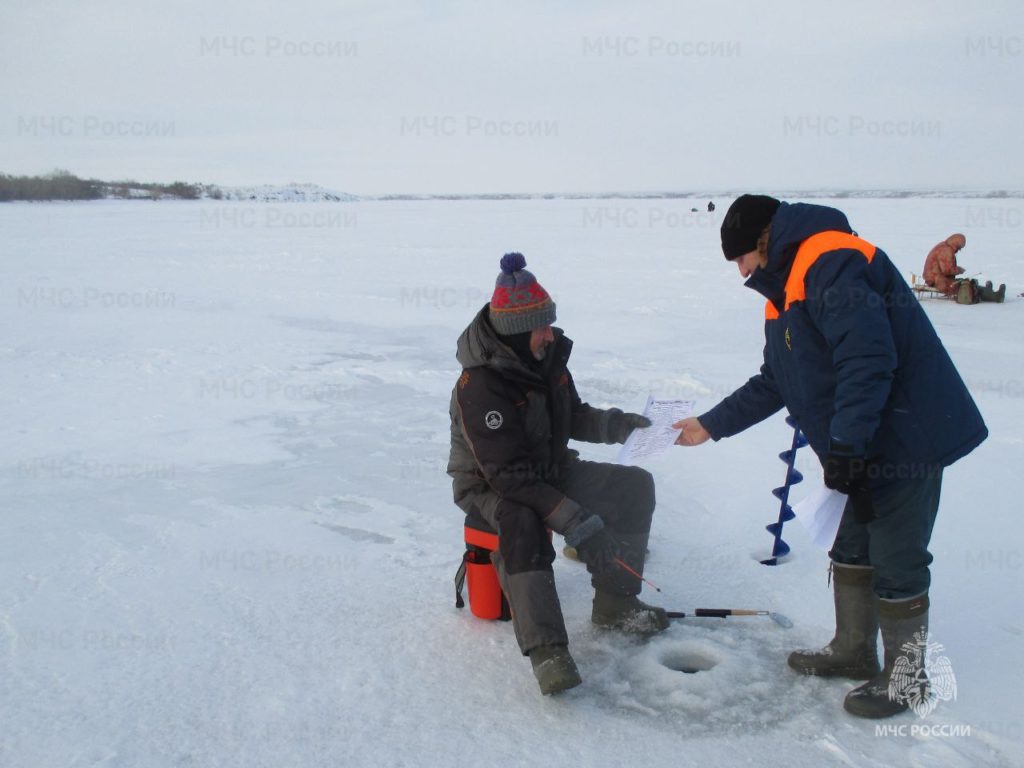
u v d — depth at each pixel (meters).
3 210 65.88
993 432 6.22
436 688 3.12
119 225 43.03
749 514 4.80
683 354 9.72
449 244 28.89
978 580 3.85
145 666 3.25
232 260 23.45
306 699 3.03
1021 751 2.67
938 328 11.30
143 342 10.92
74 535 4.61
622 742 2.79
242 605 3.78
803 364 2.80
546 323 3.28
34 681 3.13
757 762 2.67
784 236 2.77
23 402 7.70
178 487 5.44
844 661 3.12
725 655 3.32
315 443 6.48
